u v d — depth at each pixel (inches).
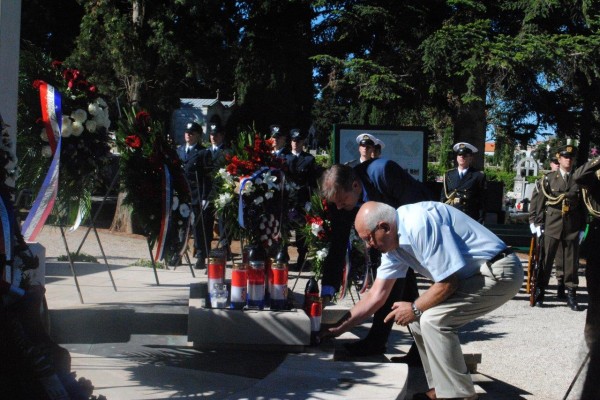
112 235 582.9
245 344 195.2
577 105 696.4
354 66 641.6
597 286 123.3
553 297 401.7
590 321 120.5
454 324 177.8
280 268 201.3
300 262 415.2
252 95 960.3
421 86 668.7
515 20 674.2
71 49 831.1
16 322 115.3
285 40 735.1
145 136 240.4
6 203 126.8
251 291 199.9
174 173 244.1
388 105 695.1
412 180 222.7
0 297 115.8
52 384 116.1
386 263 188.9
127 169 240.8
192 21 617.0
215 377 169.6
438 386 178.5
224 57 667.4
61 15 820.0
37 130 213.5
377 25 686.5
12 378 114.0
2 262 118.6
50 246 480.7
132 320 215.9
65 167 217.5
